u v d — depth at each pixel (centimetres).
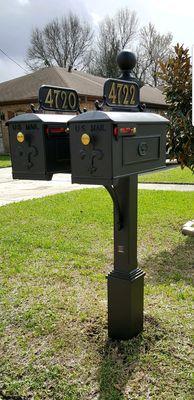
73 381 189
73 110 201
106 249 389
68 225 482
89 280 316
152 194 697
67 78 1897
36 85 1886
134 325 219
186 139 423
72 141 163
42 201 659
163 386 183
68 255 375
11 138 181
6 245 408
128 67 209
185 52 424
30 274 330
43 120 170
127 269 211
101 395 179
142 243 407
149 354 207
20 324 246
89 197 683
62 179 1041
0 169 1341
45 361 206
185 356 204
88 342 221
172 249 388
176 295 281
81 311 258
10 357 211
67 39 3703
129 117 166
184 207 565
